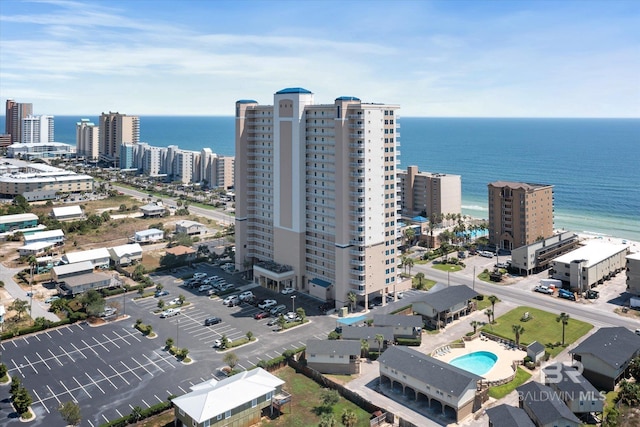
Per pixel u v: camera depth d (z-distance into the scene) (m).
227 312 159.12
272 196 186.62
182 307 163.38
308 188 172.38
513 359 127.62
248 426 99.81
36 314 155.38
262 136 187.75
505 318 154.25
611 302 167.75
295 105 168.75
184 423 97.12
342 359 121.94
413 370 109.94
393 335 135.12
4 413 103.19
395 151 164.50
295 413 104.69
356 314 157.25
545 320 152.62
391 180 164.50
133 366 123.25
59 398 108.81
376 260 162.62
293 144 171.50
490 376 118.62
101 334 142.12
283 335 142.00
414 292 178.75
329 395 105.62
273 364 122.50
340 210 156.75
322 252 170.00
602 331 129.88
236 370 120.38
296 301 168.12
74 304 161.12
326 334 142.62
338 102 153.00
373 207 159.25
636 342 122.75
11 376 118.38
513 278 195.75
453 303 151.38
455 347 134.62
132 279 191.62
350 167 156.25
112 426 97.62
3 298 168.88
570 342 136.88
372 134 156.12
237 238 198.88
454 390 101.19
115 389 112.56
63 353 130.25
